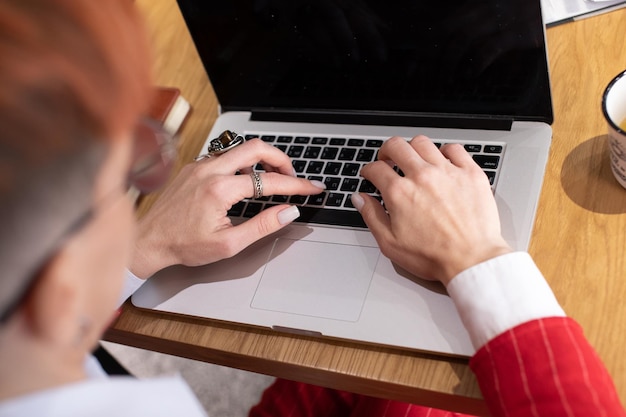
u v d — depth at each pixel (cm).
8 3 34
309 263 86
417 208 78
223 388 147
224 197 87
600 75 92
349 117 99
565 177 85
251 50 98
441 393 75
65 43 35
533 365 65
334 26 92
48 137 34
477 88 89
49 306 38
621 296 75
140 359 155
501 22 82
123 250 46
